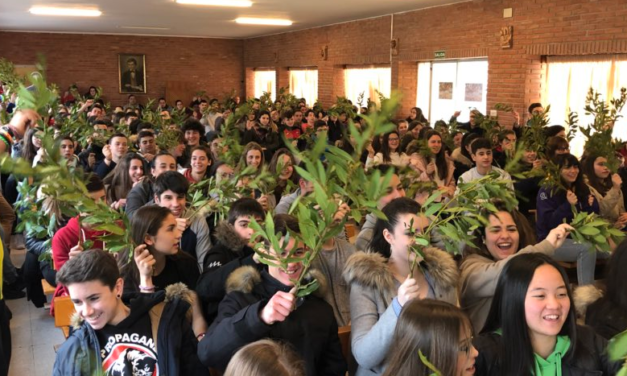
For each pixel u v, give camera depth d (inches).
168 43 824.3
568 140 317.4
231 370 73.4
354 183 60.9
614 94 350.0
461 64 471.2
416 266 103.4
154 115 397.7
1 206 205.5
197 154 232.7
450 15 461.7
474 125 383.2
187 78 839.1
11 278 157.6
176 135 319.6
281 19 582.9
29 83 84.7
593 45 347.3
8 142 91.9
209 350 90.2
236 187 170.2
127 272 119.0
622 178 263.3
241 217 132.5
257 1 450.6
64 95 778.2
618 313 97.3
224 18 577.9
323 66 651.5
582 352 87.7
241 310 89.3
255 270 101.3
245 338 86.5
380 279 98.6
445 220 98.6
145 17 577.6
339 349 102.7
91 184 155.6
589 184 231.3
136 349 92.4
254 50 823.7
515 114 392.2
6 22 647.1
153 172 223.5
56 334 200.7
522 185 250.4
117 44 805.2
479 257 116.6
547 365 86.6
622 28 328.8
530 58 394.6
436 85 503.8
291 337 96.3
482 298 111.2
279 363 72.9
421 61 516.7
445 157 286.8
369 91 594.9
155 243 121.3
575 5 357.1
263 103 599.5
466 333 78.0
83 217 118.7
